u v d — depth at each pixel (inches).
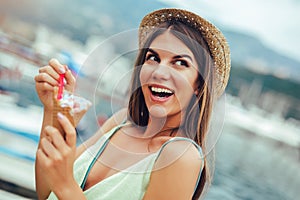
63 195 41.4
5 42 294.8
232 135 345.7
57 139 40.6
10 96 234.5
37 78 49.3
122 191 45.4
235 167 301.1
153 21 46.9
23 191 157.1
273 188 301.1
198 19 45.2
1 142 180.1
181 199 44.2
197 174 45.2
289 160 345.7
